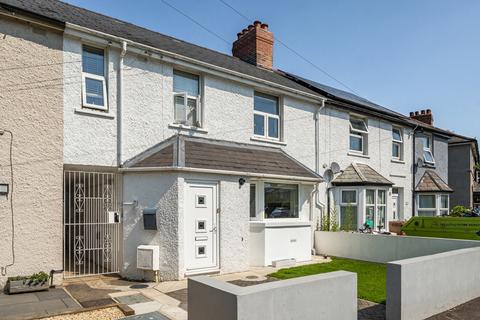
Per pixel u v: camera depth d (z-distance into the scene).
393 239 10.80
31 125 7.65
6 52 7.43
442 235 12.16
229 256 9.34
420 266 5.84
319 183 13.01
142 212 8.67
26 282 7.15
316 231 12.81
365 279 8.63
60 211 7.93
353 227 13.91
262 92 12.54
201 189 9.03
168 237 8.46
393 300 5.53
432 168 19.88
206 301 4.18
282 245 10.68
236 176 9.66
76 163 8.22
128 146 9.03
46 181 7.77
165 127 9.77
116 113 8.92
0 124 7.29
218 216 9.25
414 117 23.52
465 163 23.42
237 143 11.26
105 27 9.88
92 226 9.90
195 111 10.65
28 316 5.70
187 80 10.58
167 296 7.10
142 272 8.48
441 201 18.69
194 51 12.39
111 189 9.18
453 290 6.53
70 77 8.26
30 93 7.67
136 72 9.34
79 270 8.92
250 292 3.85
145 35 11.45
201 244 8.90
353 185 13.95
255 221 10.55
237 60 14.82
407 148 18.19
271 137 12.59
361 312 6.24
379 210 14.88
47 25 7.87
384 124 16.88
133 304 6.56
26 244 7.48
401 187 17.58
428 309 5.94
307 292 4.34
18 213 7.41
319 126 13.95
